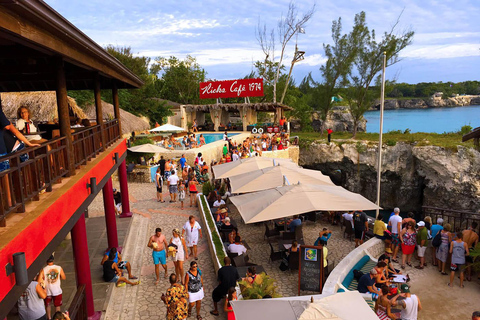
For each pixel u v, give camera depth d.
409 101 196.75
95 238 14.18
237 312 6.19
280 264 12.57
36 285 7.26
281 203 11.69
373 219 16.78
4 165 4.80
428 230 13.95
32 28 4.48
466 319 9.70
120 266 10.87
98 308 9.21
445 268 12.55
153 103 47.00
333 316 5.75
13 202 4.61
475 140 14.67
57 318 6.24
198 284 9.13
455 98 195.38
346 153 40.62
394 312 8.87
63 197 6.08
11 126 5.05
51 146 6.99
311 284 10.40
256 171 16.28
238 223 17.23
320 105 48.09
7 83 11.16
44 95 15.85
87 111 29.61
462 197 34.34
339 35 45.69
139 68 47.28
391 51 42.22
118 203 17.62
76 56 6.36
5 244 3.90
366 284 9.98
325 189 12.65
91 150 9.23
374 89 43.84
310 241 14.74
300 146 43.31
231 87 44.59
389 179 40.00
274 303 6.30
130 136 31.98
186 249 12.80
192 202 19.20
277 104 43.75
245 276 10.52
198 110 47.16
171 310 8.13
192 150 27.98
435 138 39.50
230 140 34.03
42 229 5.04
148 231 15.48
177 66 65.88
